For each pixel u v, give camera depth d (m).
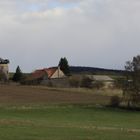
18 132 33.84
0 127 37.94
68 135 33.19
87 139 31.11
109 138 32.19
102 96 117.12
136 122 68.62
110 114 84.38
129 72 103.06
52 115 77.44
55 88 135.50
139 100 100.00
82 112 85.19
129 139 32.12
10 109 82.62
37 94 115.75
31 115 75.50
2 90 122.62
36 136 31.81
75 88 136.12
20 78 170.00
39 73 173.38
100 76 169.50
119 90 104.44
